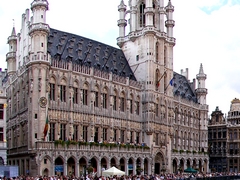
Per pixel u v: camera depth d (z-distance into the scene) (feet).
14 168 202.59
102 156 272.51
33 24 251.60
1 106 234.17
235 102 473.67
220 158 464.65
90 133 277.44
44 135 239.71
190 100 411.54
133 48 340.80
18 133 264.93
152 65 327.06
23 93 264.11
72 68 271.28
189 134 401.70
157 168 328.70
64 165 246.68
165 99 341.62
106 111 292.40
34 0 254.47
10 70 302.25
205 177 259.19
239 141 451.12
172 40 355.77
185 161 372.38
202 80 431.43
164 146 333.21
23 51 280.92
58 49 282.56
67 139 258.57
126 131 306.35
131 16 347.36
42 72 247.70
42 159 236.63
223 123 473.26
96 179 187.42
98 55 314.35
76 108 270.67
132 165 299.58
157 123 327.06
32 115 242.99
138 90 323.37
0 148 230.68
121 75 321.11
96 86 288.10
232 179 294.05
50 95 256.73
